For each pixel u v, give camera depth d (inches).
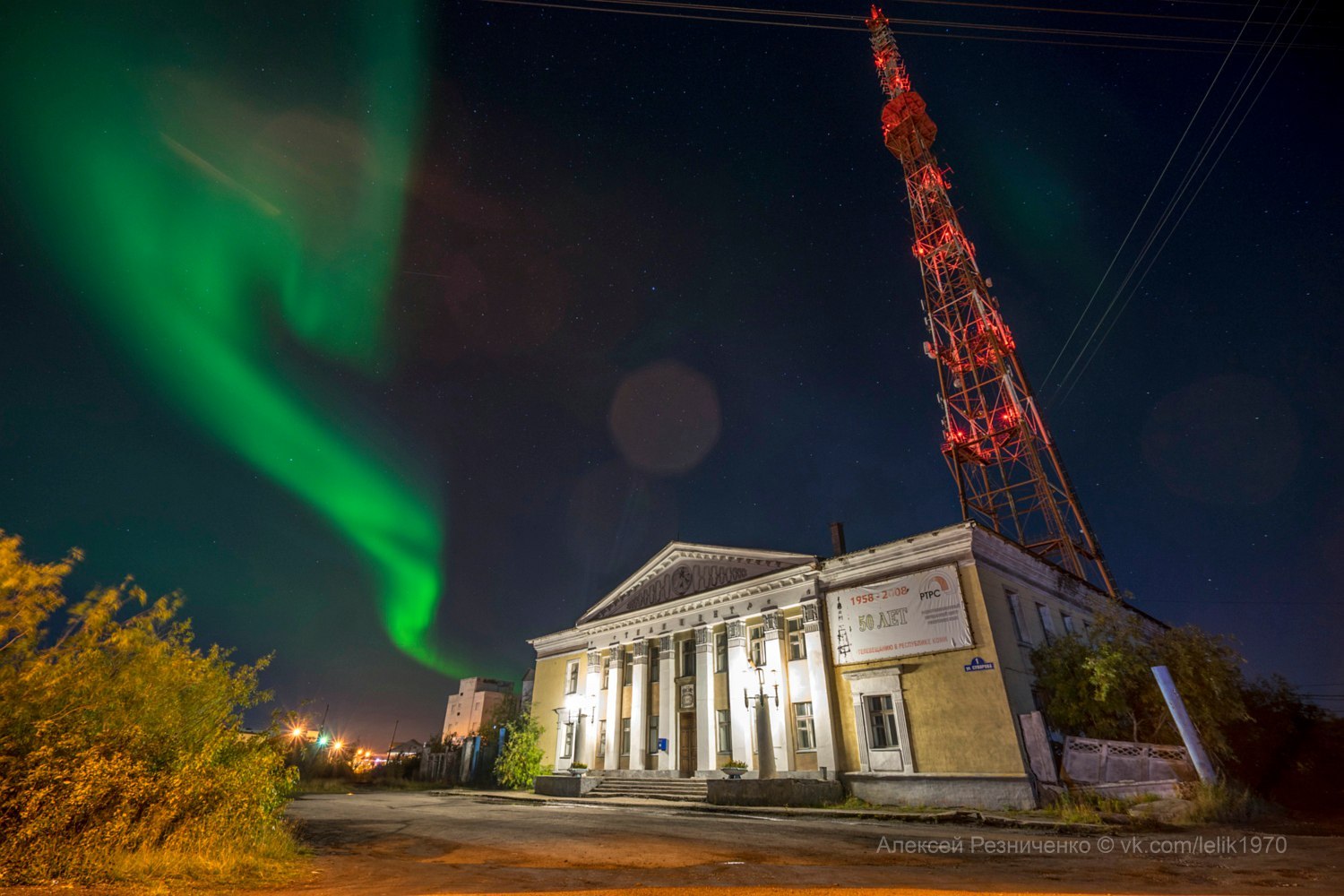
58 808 291.0
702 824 650.2
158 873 297.1
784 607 1075.3
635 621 1343.5
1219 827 559.8
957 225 1478.8
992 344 1321.4
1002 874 362.3
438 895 286.5
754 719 1057.5
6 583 318.3
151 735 352.2
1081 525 1190.3
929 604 898.7
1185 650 784.9
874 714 923.4
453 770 1628.9
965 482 1263.5
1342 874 341.4
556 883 330.0
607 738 1296.8
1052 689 841.5
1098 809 654.5
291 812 799.1
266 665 431.8
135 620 375.2
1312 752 843.4
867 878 349.4
